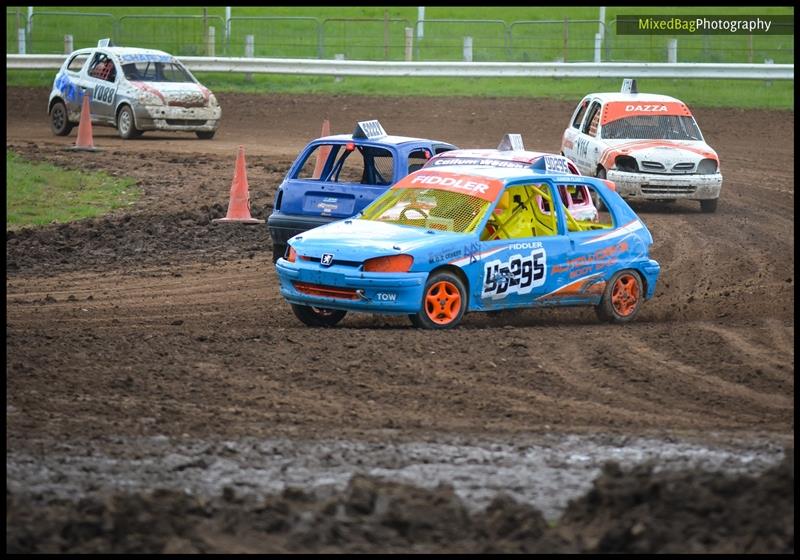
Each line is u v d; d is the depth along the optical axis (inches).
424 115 3841.0
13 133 3503.9
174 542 714.2
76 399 1090.7
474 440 989.2
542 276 1470.2
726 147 3440.0
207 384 1153.4
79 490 844.6
